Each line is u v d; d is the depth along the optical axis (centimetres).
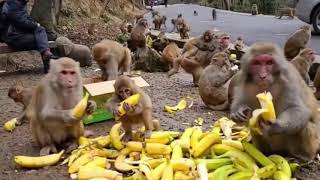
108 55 240
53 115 151
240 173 133
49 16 361
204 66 255
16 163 150
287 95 128
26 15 300
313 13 508
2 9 300
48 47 301
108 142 156
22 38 302
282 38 512
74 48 320
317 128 138
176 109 211
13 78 293
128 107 142
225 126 166
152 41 361
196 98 234
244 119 132
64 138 162
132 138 155
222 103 210
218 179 129
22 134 183
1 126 195
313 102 138
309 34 270
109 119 193
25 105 193
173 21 479
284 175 130
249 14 939
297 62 227
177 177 131
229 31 587
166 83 270
